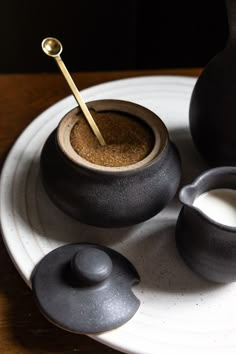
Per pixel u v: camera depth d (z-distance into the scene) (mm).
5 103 682
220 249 496
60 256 527
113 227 545
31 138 629
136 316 506
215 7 885
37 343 513
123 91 690
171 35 946
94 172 515
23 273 522
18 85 702
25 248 539
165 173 539
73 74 723
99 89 688
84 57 1021
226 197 534
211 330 503
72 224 564
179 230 531
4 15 938
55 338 516
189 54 966
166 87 701
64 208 540
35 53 1000
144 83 703
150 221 573
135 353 486
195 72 746
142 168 520
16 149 617
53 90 702
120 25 974
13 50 990
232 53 543
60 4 935
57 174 535
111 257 531
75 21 961
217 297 525
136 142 554
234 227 484
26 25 956
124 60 1033
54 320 491
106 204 524
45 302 498
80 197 525
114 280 514
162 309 514
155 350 487
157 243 557
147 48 993
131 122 567
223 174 527
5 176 593
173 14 916
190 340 495
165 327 502
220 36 921
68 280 510
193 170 622
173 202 588
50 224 561
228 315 515
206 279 532
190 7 896
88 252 511
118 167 523
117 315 497
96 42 999
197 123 579
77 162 520
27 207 571
